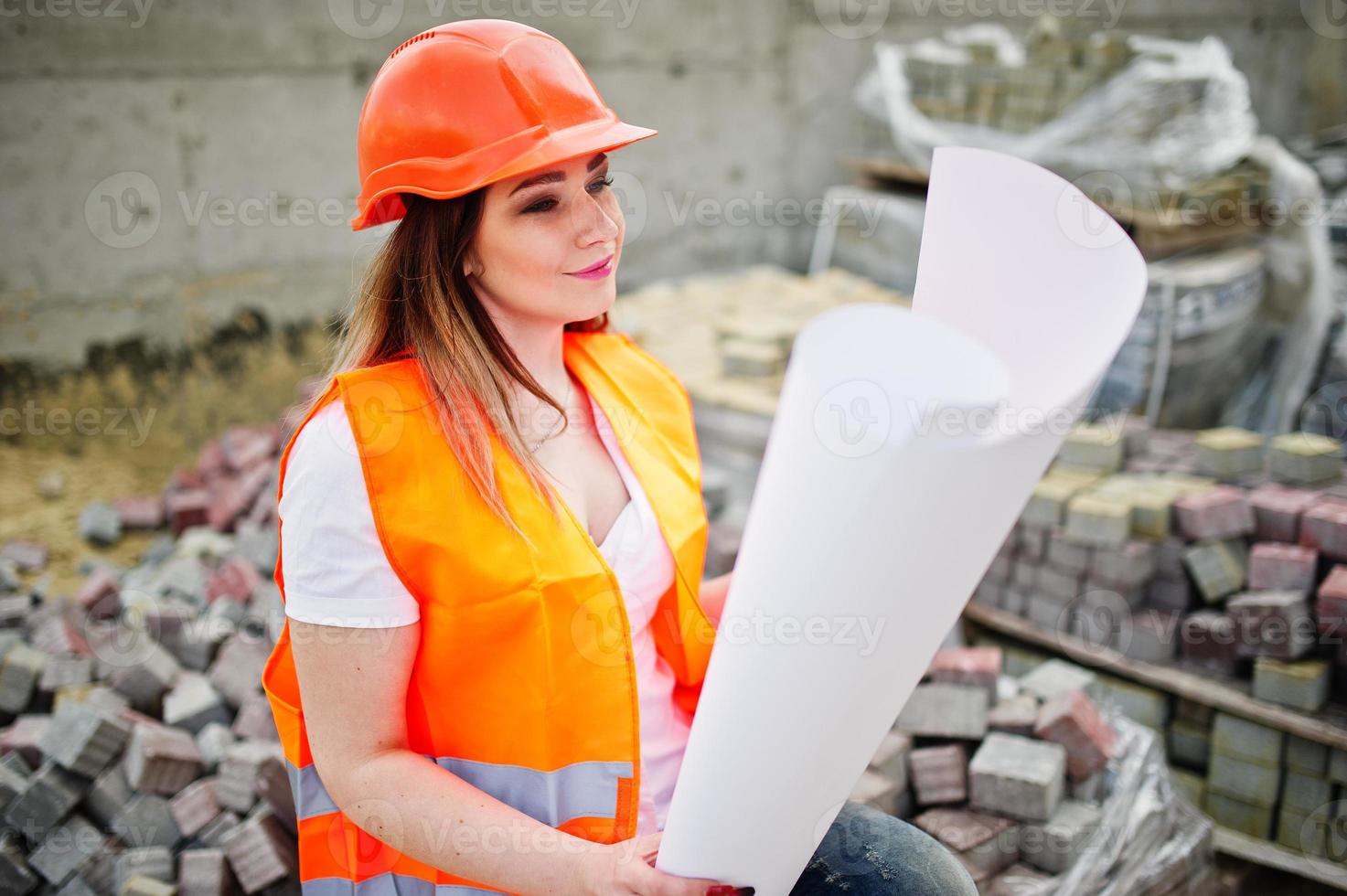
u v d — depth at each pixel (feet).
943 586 3.08
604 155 4.46
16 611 9.43
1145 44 13.53
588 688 4.22
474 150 4.14
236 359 15.03
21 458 13.60
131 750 7.17
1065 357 3.34
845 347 2.82
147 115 13.75
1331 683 7.92
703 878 3.65
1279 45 21.20
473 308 4.36
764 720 3.25
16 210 13.23
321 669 4.06
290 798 6.70
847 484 2.85
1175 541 8.63
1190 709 8.41
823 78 19.57
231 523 11.27
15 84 12.90
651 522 4.71
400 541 3.99
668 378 5.28
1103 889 6.43
